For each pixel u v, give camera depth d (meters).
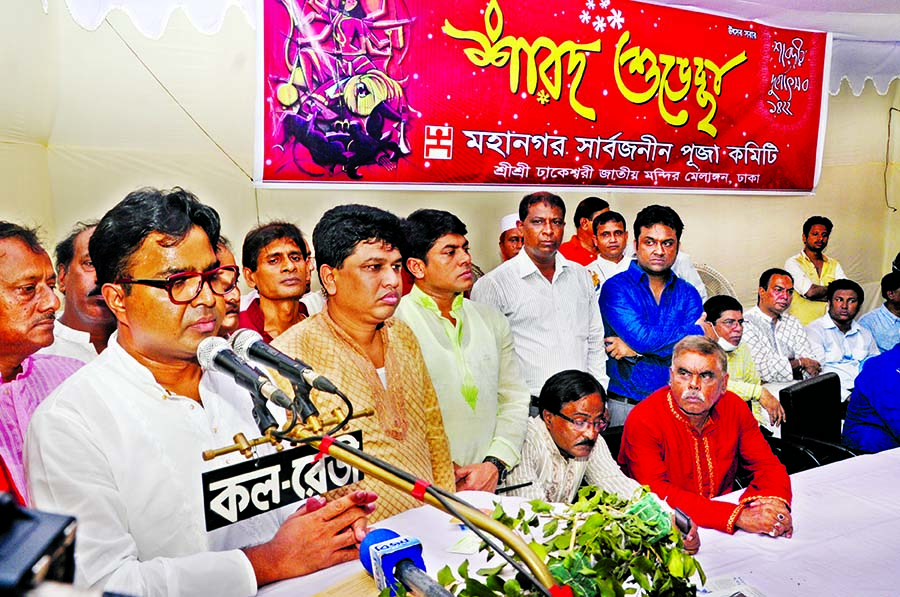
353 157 2.37
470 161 2.58
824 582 1.82
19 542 0.43
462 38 2.52
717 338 3.22
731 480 2.81
